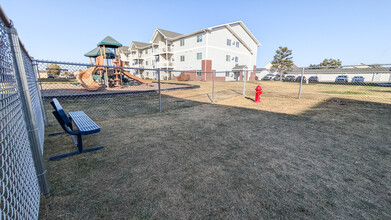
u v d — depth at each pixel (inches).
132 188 78.2
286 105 279.6
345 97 362.3
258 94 309.7
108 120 189.8
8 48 56.8
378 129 160.9
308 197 73.2
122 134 146.3
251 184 81.5
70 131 103.7
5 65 50.1
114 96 379.9
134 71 1633.9
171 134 146.9
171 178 85.7
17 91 59.9
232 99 346.6
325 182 83.4
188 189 77.7
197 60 1126.4
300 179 85.5
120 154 110.4
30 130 64.3
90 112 229.1
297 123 179.6
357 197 73.5
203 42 1074.1
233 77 1266.0
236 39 1252.5
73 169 92.8
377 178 86.7
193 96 396.5
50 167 94.3
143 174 89.0
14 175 46.2
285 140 135.0
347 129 161.0
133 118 198.8
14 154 47.9
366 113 221.5
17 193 45.8
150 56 1542.8
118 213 64.3
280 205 68.7
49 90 470.9
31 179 61.6
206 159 104.7
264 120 191.0
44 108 165.6
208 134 147.3
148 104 290.4
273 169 94.3
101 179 84.4
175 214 64.0
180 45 1240.2
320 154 112.0
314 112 229.0
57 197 71.6
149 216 63.0
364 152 115.0
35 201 61.6
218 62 1145.4
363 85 738.8
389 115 210.5
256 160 103.9
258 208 67.1
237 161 102.5
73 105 276.5
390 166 97.8
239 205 68.6
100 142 129.2
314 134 148.1
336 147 122.6
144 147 121.1
